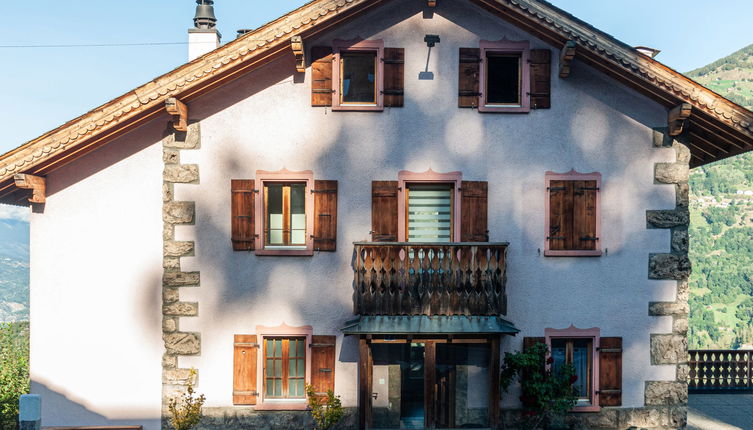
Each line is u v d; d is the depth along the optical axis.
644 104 10.88
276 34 10.14
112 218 10.81
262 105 10.77
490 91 11.13
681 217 10.85
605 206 10.88
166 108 10.15
